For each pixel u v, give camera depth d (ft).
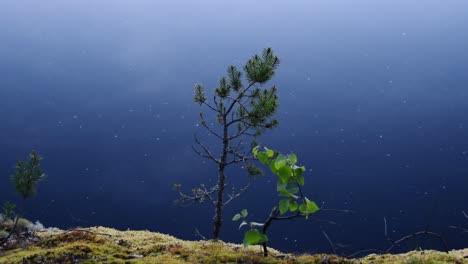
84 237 21.36
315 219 15.78
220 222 24.54
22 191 22.16
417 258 18.07
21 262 18.29
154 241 22.53
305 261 17.70
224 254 18.57
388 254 19.02
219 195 24.93
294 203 15.42
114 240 21.95
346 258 18.35
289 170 15.10
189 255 18.81
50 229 26.55
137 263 17.76
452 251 21.57
